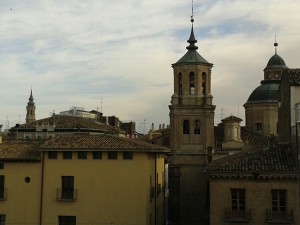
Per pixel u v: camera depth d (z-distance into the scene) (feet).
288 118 138.92
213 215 125.08
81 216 149.89
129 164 150.00
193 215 203.51
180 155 207.21
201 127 207.72
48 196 151.43
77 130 265.54
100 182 150.41
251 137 224.74
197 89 210.59
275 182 122.52
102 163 150.92
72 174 151.33
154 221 167.73
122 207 149.07
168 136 269.23
